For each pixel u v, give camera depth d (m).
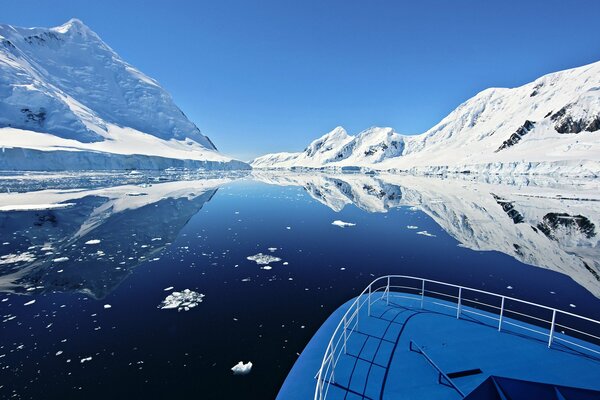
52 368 6.35
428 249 15.37
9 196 28.91
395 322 6.45
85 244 15.84
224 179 67.81
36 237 16.92
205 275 11.77
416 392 4.51
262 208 28.42
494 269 12.43
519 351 5.41
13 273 11.84
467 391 4.44
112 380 5.98
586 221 20.67
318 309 8.99
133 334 7.66
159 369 6.31
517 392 3.40
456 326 6.23
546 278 11.41
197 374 6.16
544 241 16.59
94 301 9.55
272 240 17.16
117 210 24.94
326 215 24.94
